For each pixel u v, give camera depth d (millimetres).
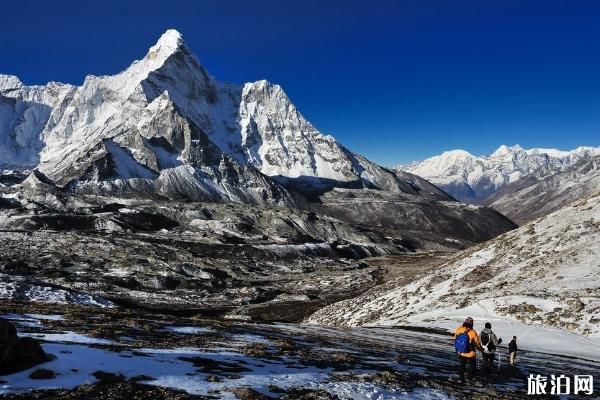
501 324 48656
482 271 69312
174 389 15258
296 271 189875
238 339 28250
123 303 111812
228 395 15133
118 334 24516
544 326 47219
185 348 22781
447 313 56875
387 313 69312
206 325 34531
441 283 72938
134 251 177000
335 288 154375
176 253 182625
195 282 146875
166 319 35844
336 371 20875
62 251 168500
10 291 63344
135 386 15094
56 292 67688
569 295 51562
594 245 62906
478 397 19000
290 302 127938
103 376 15898
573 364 32469
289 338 32156
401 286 82375
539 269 62094
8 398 12922
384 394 17500
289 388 16859
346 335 40031
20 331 22484
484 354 24844
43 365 16250
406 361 26516
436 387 19734
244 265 187875
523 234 77312
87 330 24594
